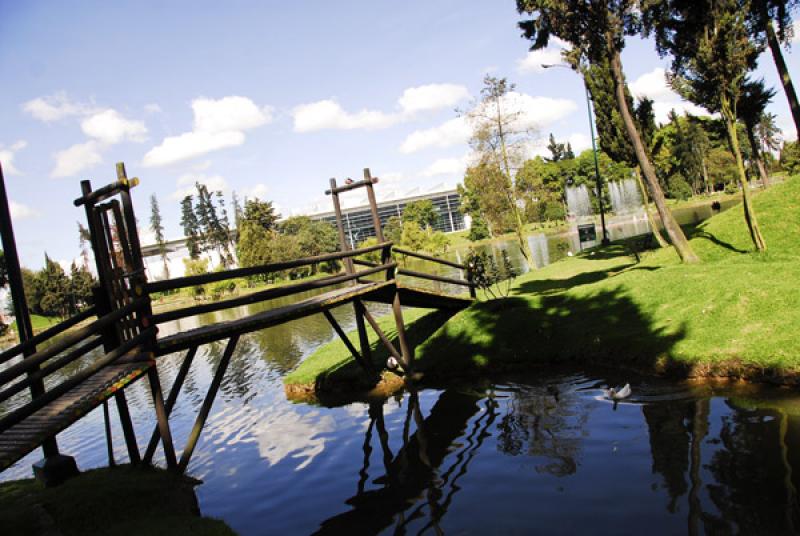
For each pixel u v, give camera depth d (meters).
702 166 79.75
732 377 9.25
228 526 6.87
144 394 21.03
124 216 7.98
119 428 15.87
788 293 10.58
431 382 13.34
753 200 19.39
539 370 12.36
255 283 87.75
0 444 6.19
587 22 16.69
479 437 8.92
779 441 6.59
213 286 76.12
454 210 160.38
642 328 11.91
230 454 10.77
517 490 6.65
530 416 9.44
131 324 8.31
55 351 6.76
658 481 6.19
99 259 9.16
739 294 11.29
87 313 9.04
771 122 80.06
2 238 8.42
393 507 6.91
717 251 17.25
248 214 105.81
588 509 5.84
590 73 24.94
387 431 10.30
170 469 8.48
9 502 7.51
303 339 27.16
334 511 7.14
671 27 15.42
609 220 77.19
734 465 6.20
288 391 15.80
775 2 17.25
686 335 10.77
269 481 8.73
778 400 7.94
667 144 80.00
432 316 18.81
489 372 13.06
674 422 7.88
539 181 31.62
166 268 124.56
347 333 21.39
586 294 15.09
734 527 5.01
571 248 47.22
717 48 14.36
